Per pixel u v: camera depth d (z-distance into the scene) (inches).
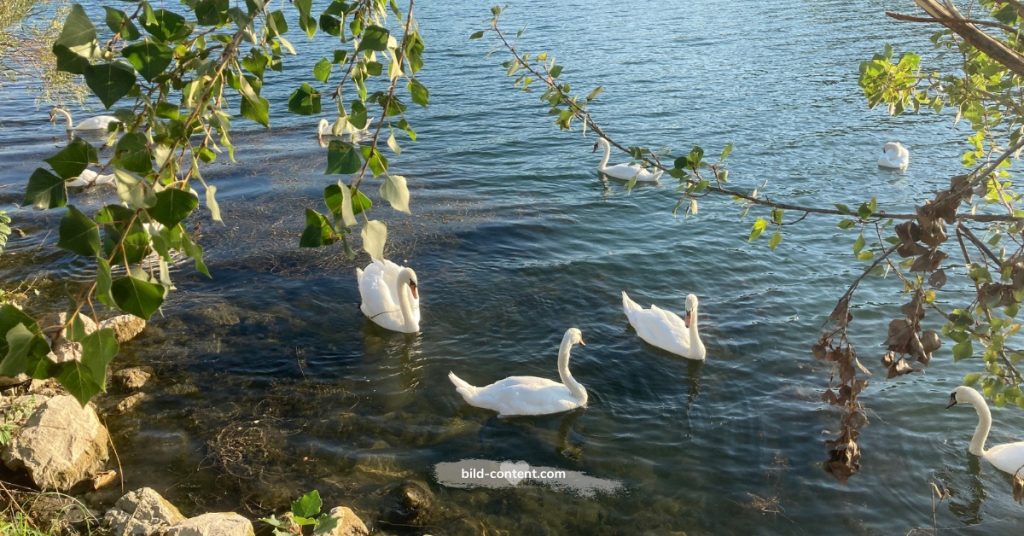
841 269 655.1
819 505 396.8
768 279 643.5
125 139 98.3
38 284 615.8
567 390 489.4
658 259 683.4
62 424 412.8
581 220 773.9
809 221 754.8
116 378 491.8
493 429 464.4
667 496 405.7
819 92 1199.6
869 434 448.5
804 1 1947.6
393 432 455.8
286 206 803.4
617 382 513.3
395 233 737.0
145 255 101.1
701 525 384.5
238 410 467.8
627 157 965.8
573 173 920.9
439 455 436.8
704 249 701.3
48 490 389.1
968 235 180.2
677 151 964.6
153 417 458.0
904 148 892.6
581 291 629.6
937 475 417.4
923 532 378.0
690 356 533.6
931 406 473.1
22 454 393.4
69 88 727.7
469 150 1000.2
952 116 1075.9
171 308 583.8
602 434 460.8
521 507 396.5
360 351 541.0
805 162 920.9
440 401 490.6
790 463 427.8
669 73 1331.2
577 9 1998.0
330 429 454.3
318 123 1143.6
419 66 147.6
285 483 405.7
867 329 558.3
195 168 108.7
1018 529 379.9
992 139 267.4
